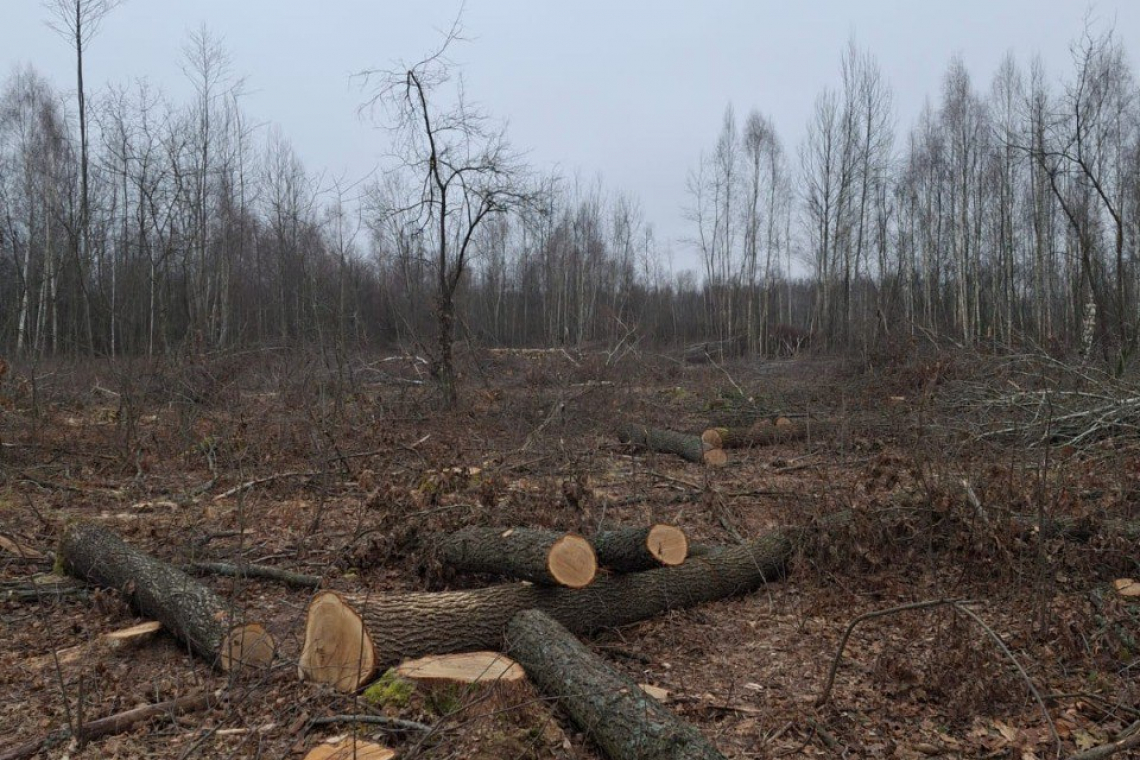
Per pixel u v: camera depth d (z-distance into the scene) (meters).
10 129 26.02
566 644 4.06
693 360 25.80
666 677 4.49
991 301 30.34
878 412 11.27
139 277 15.43
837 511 6.38
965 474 6.77
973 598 5.56
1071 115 19.12
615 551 5.00
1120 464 7.18
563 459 9.59
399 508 6.25
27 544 6.59
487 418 12.22
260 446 9.48
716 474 9.69
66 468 9.38
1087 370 9.98
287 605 5.40
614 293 38.00
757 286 38.81
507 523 6.25
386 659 4.13
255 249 21.88
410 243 15.02
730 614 5.43
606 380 14.27
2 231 16.12
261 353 13.92
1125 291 17.30
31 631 5.05
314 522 7.04
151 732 3.73
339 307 13.79
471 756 3.29
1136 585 5.38
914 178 33.66
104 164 18.33
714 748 3.25
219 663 4.36
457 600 4.53
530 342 33.47
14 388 11.72
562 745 3.51
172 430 10.50
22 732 3.77
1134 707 4.07
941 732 3.88
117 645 4.69
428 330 15.73
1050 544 5.88
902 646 4.87
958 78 31.11
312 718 3.73
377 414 11.83
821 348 21.78
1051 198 27.59
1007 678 4.25
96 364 13.84
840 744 3.76
